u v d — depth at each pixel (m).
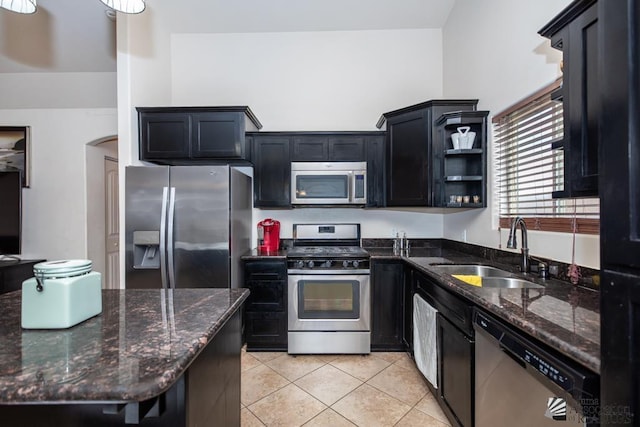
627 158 0.67
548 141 1.71
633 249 0.65
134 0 1.55
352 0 2.77
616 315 0.69
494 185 2.23
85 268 1.08
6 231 3.09
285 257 2.64
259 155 2.91
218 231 2.37
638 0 0.65
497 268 1.97
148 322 1.05
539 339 0.92
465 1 2.64
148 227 2.36
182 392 0.88
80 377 0.70
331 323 2.58
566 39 1.15
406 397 2.00
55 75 3.37
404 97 3.22
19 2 1.48
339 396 2.01
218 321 1.06
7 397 0.66
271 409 1.88
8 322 1.04
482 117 2.30
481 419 1.33
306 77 3.25
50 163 3.46
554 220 1.62
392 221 3.23
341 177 2.86
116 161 4.04
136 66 2.60
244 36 3.25
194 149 2.68
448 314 1.69
